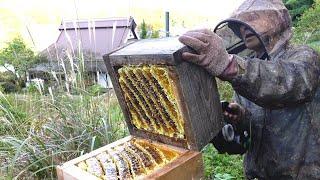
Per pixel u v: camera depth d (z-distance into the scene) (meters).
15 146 2.41
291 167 1.56
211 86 1.35
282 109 1.55
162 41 1.45
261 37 1.47
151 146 1.44
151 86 1.34
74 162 1.37
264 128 1.62
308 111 1.52
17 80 3.57
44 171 2.47
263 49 1.54
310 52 1.42
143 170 1.24
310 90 1.34
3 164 2.51
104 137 2.65
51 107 2.97
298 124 1.53
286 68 1.30
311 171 1.54
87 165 1.34
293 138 1.54
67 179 1.30
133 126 1.56
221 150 1.87
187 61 1.22
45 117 2.95
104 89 3.16
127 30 8.02
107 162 1.34
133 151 1.41
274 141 1.59
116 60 1.41
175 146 1.38
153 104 1.39
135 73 1.36
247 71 1.26
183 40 1.19
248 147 1.80
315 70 1.38
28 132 2.64
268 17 1.47
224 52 1.23
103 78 3.16
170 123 1.36
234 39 1.56
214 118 1.37
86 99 2.94
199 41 1.18
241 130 1.77
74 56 3.12
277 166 1.61
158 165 1.26
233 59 1.26
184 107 1.25
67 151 2.43
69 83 2.98
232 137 1.73
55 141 2.67
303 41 5.92
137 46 1.47
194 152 1.30
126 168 1.28
